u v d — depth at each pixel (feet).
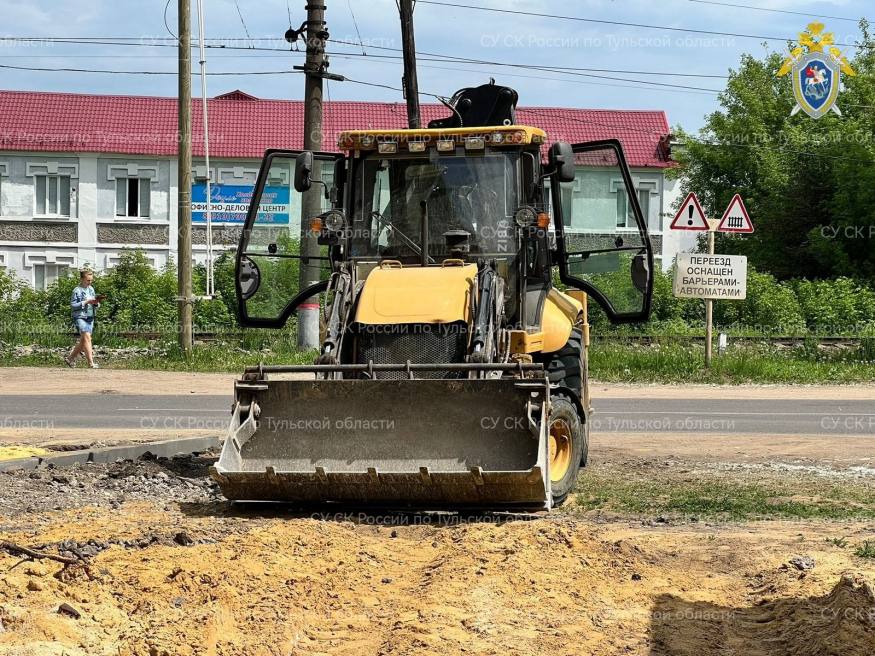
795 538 27.02
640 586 22.33
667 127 162.71
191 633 17.97
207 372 75.15
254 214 36.35
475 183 33.27
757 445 44.09
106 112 154.81
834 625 18.78
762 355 79.87
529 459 28.12
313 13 79.61
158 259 151.74
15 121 151.94
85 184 151.12
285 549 24.16
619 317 36.27
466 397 28.58
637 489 33.91
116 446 39.45
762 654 18.35
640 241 35.53
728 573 23.81
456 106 39.65
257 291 36.63
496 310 30.66
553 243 36.55
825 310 116.26
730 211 73.31
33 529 26.78
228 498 29.27
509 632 18.98
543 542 24.88
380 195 33.81
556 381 34.86
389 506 29.48
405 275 31.65
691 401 60.29
